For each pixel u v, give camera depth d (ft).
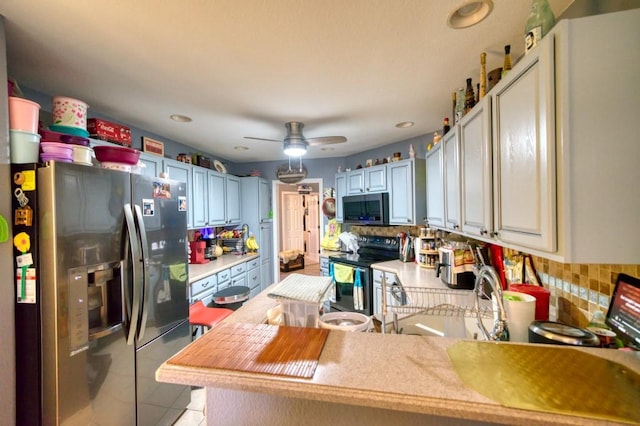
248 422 3.15
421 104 7.37
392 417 2.86
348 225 14.29
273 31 4.30
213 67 5.35
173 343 6.35
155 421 5.74
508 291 4.09
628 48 2.40
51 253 3.95
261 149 12.51
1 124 3.87
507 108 3.44
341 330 3.54
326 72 5.63
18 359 4.02
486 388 2.38
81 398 4.30
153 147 9.04
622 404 2.18
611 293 3.40
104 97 6.61
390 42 4.65
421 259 9.39
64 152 4.49
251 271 13.41
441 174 6.81
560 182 2.55
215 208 12.02
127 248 5.03
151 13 3.83
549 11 2.96
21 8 3.68
